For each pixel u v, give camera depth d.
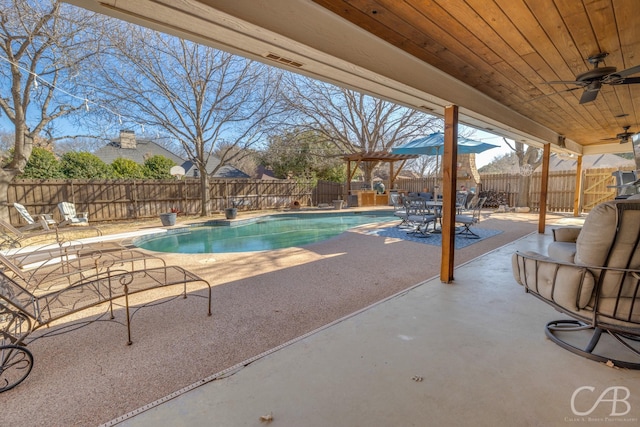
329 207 14.53
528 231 6.98
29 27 7.27
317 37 2.01
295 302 2.98
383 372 1.81
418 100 3.14
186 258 4.89
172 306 2.92
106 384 1.78
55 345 2.23
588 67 3.06
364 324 2.44
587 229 1.75
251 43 1.91
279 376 1.80
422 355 1.98
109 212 9.95
